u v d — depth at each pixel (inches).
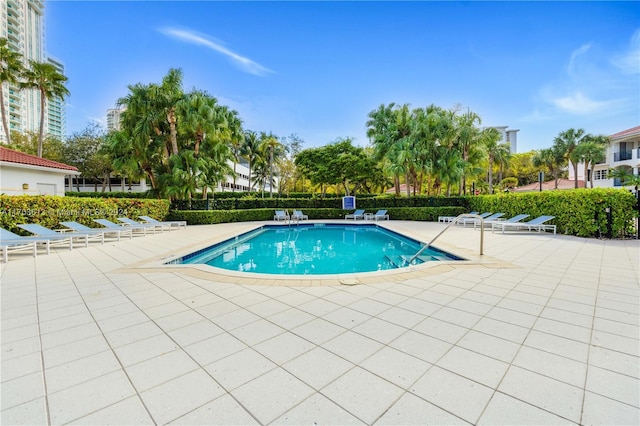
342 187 1355.8
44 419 64.8
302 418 64.9
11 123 2052.2
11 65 829.8
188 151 639.8
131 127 634.8
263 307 134.9
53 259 254.1
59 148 1135.6
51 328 113.7
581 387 75.1
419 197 741.9
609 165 1073.5
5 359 90.6
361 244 424.5
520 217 452.8
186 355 92.7
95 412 67.1
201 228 540.7
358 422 63.6
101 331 110.7
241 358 90.7
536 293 152.6
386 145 757.3
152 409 68.0
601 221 364.2
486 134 762.8
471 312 127.0
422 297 147.3
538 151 1299.2
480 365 85.7
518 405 68.5
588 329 109.3
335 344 99.3
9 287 169.2
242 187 1797.5
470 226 544.7
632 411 66.1
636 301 139.7
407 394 73.0
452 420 63.9
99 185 1349.7
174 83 625.0
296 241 453.1
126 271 205.6
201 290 161.3
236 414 66.2
